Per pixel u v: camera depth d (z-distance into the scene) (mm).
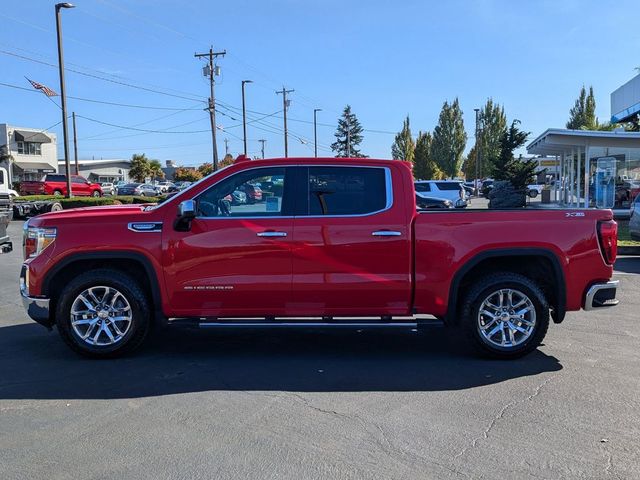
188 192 5809
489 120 77000
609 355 5953
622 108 28328
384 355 6055
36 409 4578
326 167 5828
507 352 5766
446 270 5695
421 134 79312
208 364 5734
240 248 5656
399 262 5699
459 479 3469
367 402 4707
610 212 5906
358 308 5773
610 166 23359
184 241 5672
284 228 5668
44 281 5730
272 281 5680
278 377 5348
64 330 5762
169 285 5707
